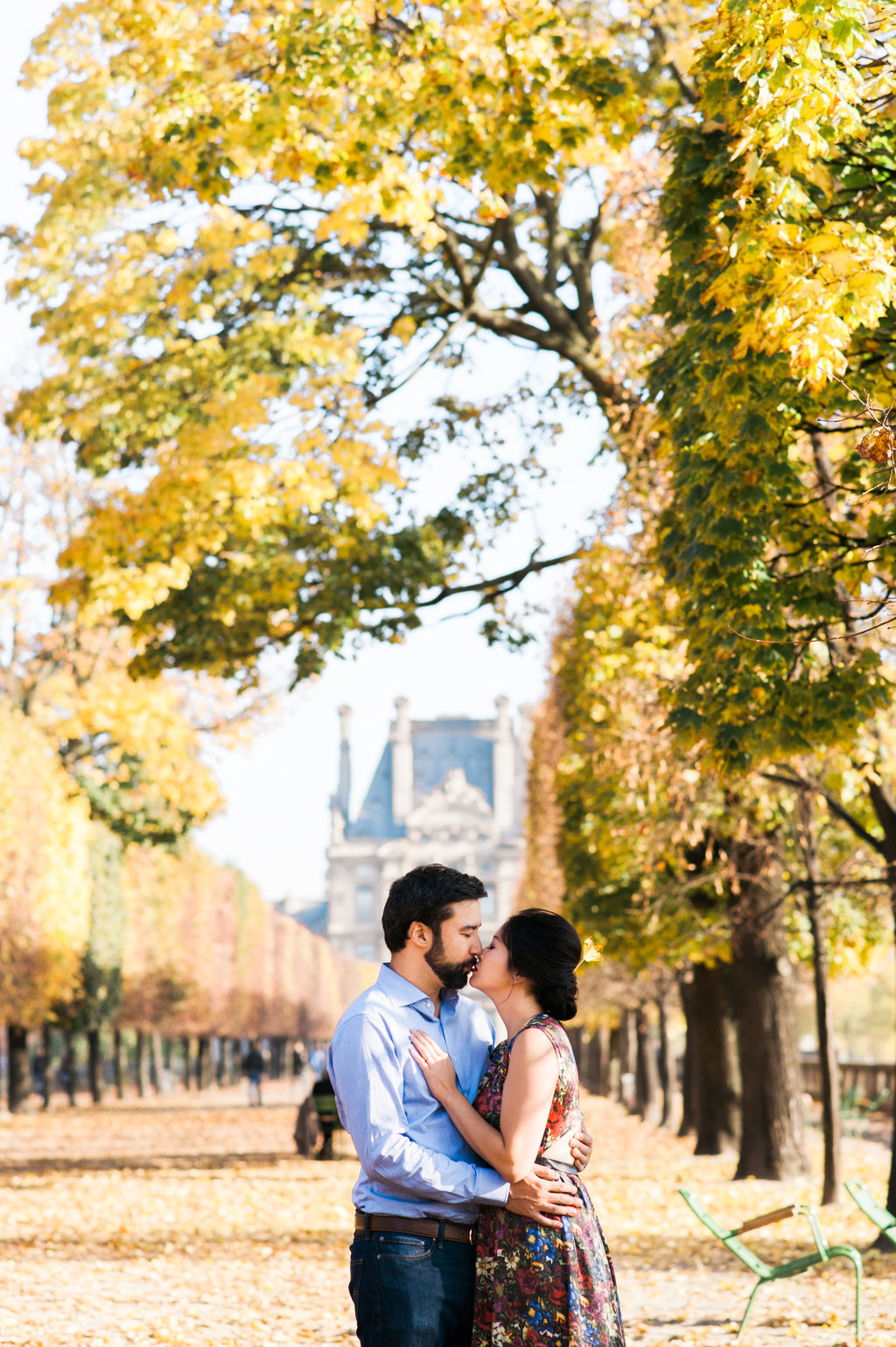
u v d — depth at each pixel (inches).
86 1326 370.9
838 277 243.3
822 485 353.1
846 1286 414.9
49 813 1296.8
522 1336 160.4
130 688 1251.8
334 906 7342.5
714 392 291.7
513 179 457.1
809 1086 1562.5
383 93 437.1
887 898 618.5
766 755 321.1
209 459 563.5
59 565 560.4
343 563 660.1
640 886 836.6
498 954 175.2
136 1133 1262.3
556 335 625.6
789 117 238.4
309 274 645.9
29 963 1314.0
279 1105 1973.4
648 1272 459.2
